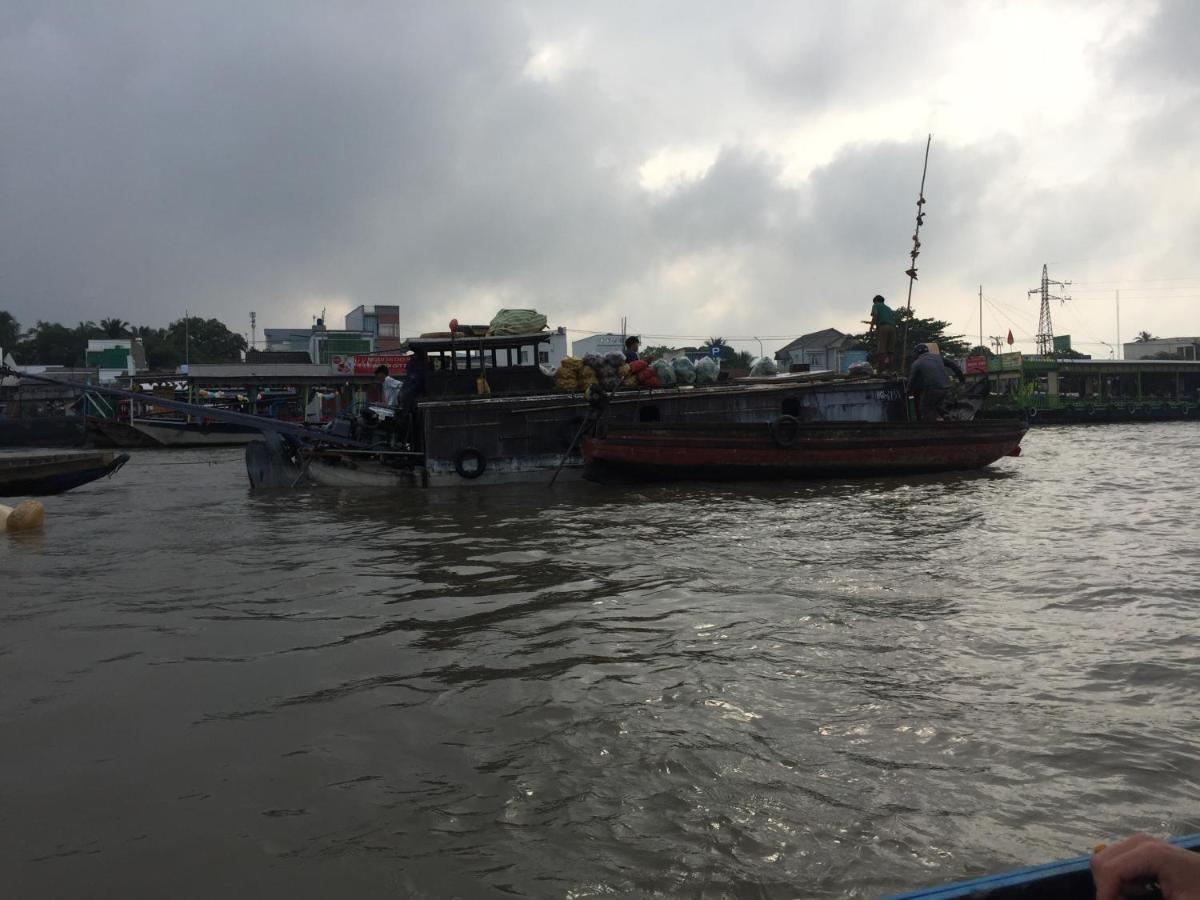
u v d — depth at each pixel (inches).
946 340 2235.5
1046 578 271.3
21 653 209.6
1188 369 2154.3
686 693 172.4
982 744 146.2
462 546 356.5
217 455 1221.1
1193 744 145.0
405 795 131.9
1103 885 64.3
